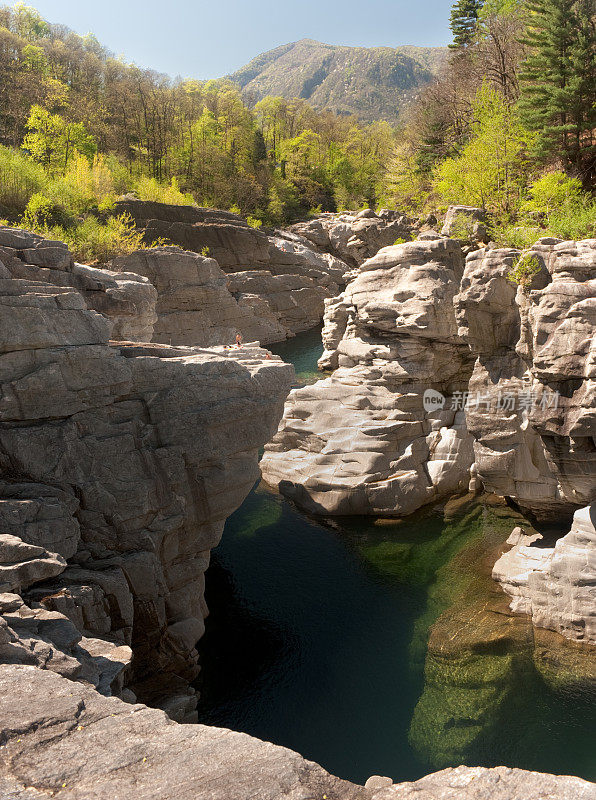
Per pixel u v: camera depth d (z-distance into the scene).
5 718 6.85
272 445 31.12
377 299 31.28
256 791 5.53
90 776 5.80
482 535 24.14
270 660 18.11
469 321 21.23
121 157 76.88
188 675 17.33
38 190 50.78
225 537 25.64
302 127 124.81
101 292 19.16
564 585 17.80
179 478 17.12
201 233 61.62
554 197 29.19
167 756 6.21
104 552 15.95
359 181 112.81
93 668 11.13
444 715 15.75
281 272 71.25
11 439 14.89
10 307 14.74
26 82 71.12
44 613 11.37
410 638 18.80
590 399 16.59
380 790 5.64
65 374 15.50
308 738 15.29
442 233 33.09
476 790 5.42
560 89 30.06
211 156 88.62
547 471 21.39
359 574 22.58
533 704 15.74
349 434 29.06
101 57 108.06
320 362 48.44
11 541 12.23
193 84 112.31
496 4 49.72
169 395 17.06
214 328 54.22
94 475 15.85
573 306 17.09
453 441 28.66
